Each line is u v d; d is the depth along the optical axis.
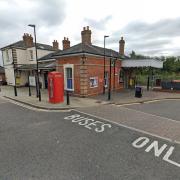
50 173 4.22
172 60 53.12
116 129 7.58
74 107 11.66
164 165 4.62
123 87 22.59
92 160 4.86
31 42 27.22
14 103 13.41
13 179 3.98
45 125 8.03
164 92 20.12
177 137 6.69
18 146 5.76
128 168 4.46
